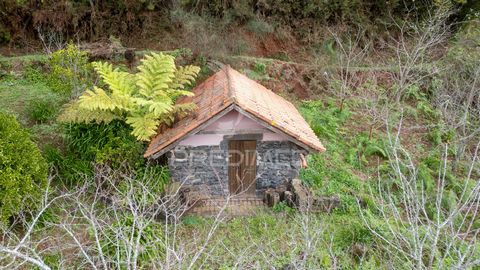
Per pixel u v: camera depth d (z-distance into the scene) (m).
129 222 6.50
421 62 12.02
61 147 8.95
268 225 7.70
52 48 12.01
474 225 8.13
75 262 6.25
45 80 11.30
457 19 13.94
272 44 13.67
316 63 13.25
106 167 7.83
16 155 6.70
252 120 7.83
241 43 12.85
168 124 8.30
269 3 13.41
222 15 12.98
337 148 10.79
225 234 7.48
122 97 8.27
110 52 11.69
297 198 8.16
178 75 9.66
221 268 6.39
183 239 7.22
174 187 7.97
